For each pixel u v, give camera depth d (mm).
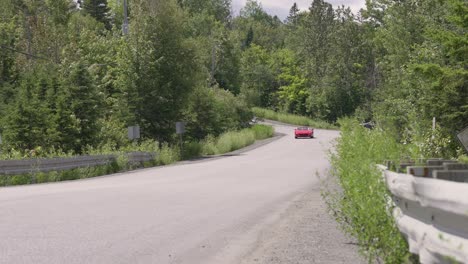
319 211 12977
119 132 43312
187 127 60625
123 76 50750
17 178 22562
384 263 6793
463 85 22391
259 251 8547
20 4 92312
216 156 46625
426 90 24250
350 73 125562
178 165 35125
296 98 142500
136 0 51906
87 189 18047
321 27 151500
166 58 51719
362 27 126125
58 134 37562
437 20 32406
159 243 8961
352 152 14109
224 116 78125
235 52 128125
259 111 134625
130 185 19719
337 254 8266
